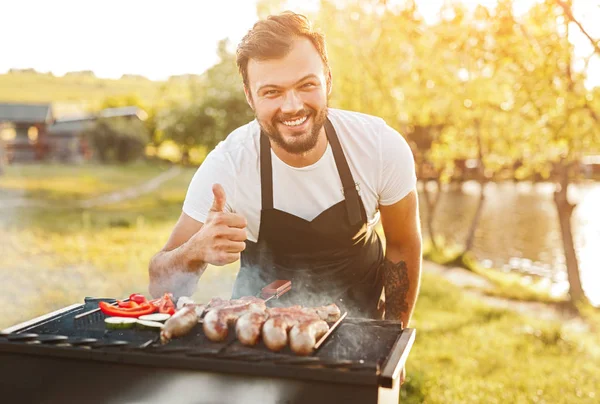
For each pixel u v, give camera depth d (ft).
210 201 8.83
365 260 9.33
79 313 7.88
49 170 135.74
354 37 42.83
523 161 36.81
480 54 31.35
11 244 46.39
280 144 8.06
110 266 39.96
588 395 17.95
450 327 26.32
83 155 169.17
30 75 196.24
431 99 40.37
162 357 5.99
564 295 36.60
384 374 5.65
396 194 9.12
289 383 5.76
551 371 20.31
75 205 77.87
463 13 31.50
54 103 197.47
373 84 44.34
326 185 8.81
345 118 9.05
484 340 24.03
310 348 6.19
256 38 7.74
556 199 34.06
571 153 31.55
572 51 27.96
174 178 128.36
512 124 35.42
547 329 25.40
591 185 122.93
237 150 8.90
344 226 8.95
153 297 8.75
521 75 29.58
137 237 52.85
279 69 7.67
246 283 9.49
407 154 9.14
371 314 9.50
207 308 7.44
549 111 29.66
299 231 8.89
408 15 39.04
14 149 166.91
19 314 27.99
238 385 5.88
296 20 7.83
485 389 17.98
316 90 7.83
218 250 7.73
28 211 69.46
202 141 118.32
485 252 56.59
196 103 116.78
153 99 210.59
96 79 208.13
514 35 29.27
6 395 6.47
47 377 6.36
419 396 16.87
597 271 47.57
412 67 40.40
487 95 35.94
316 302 9.18
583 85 28.37
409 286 9.64
